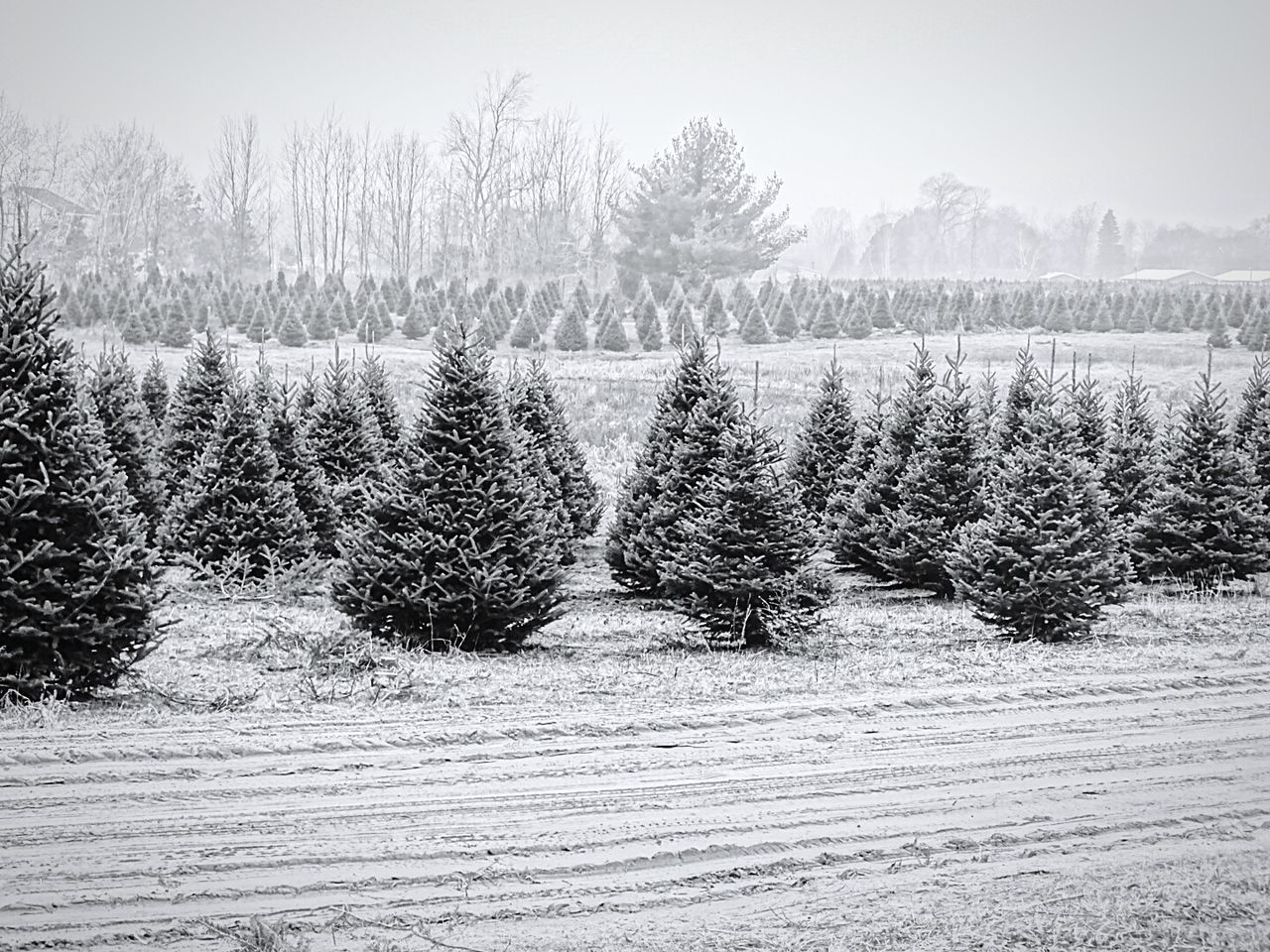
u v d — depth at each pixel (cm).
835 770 1024
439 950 647
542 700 1256
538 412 2752
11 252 1290
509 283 8362
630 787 957
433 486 1616
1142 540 2448
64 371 1274
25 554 1216
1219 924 686
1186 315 6862
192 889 719
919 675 1435
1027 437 2547
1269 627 1934
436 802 902
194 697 1238
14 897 694
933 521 2289
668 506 2147
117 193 8869
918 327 6550
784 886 755
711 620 1717
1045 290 8856
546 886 746
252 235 9562
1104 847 836
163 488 2386
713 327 6178
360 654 1459
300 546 2138
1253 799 958
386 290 7006
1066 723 1211
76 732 1061
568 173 9150
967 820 893
